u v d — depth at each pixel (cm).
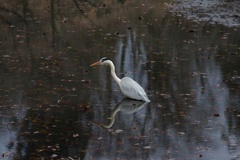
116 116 1207
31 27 2197
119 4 2859
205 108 1262
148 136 1094
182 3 2862
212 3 2809
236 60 1706
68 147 1030
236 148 1038
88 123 1161
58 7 2695
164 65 1645
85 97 1330
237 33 2127
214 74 1547
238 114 1224
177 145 1049
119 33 2105
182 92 1381
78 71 1565
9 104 1265
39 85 1417
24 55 1733
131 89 1313
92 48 1844
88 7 2727
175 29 2205
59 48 1841
